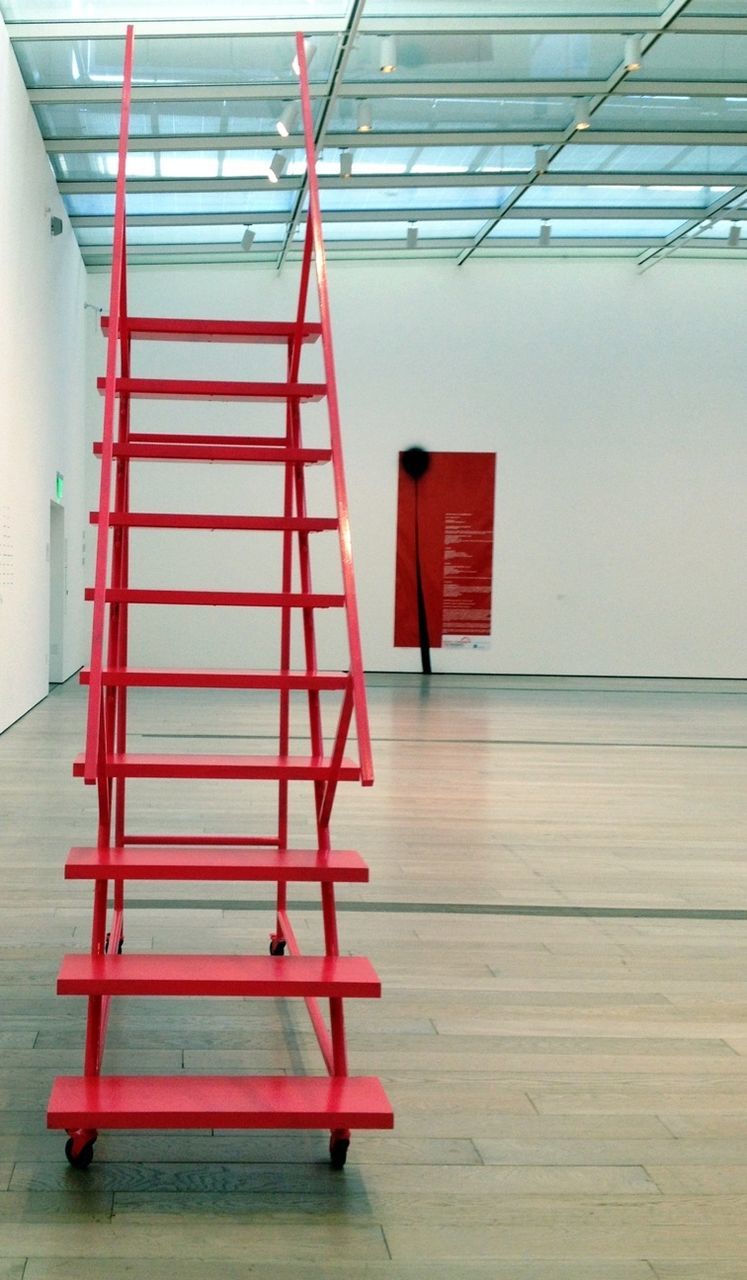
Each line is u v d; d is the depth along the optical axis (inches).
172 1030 156.7
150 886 227.8
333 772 134.2
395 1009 165.8
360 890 226.7
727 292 698.2
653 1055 152.3
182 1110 116.6
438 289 692.7
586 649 707.4
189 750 374.9
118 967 125.1
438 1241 107.7
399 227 626.8
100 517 125.6
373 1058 148.6
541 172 523.2
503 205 576.7
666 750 423.2
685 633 710.5
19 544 421.4
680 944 199.3
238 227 609.9
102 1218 109.9
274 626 693.9
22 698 446.0
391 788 334.3
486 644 705.0
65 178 522.3
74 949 185.2
